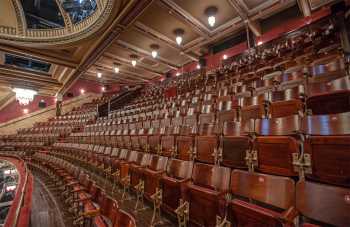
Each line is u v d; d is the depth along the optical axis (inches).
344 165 37.8
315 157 42.3
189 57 267.7
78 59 274.2
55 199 103.4
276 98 78.7
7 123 380.2
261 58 173.2
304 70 88.9
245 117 80.9
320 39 135.3
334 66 78.8
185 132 95.1
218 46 251.0
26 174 131.6
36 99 410.6
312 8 161.6
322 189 33.7
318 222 36.1
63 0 219.3
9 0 217.8
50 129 319.6
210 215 47.8
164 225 60.4
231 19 194.7
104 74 362.9
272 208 43.9
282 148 48.6
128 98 351.6
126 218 42.4
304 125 50.3
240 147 58.6
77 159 155.0
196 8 178.1
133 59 283.9
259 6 175.0
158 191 65.2
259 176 44.4
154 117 161.6
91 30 208.7
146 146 106.7
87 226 63.9
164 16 189.0
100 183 106.7
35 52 249.0
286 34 174.7
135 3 159.6
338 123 43.6
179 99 191.6
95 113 310.2
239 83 139.5
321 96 58.5
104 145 146.4
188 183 57.2
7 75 305.9
